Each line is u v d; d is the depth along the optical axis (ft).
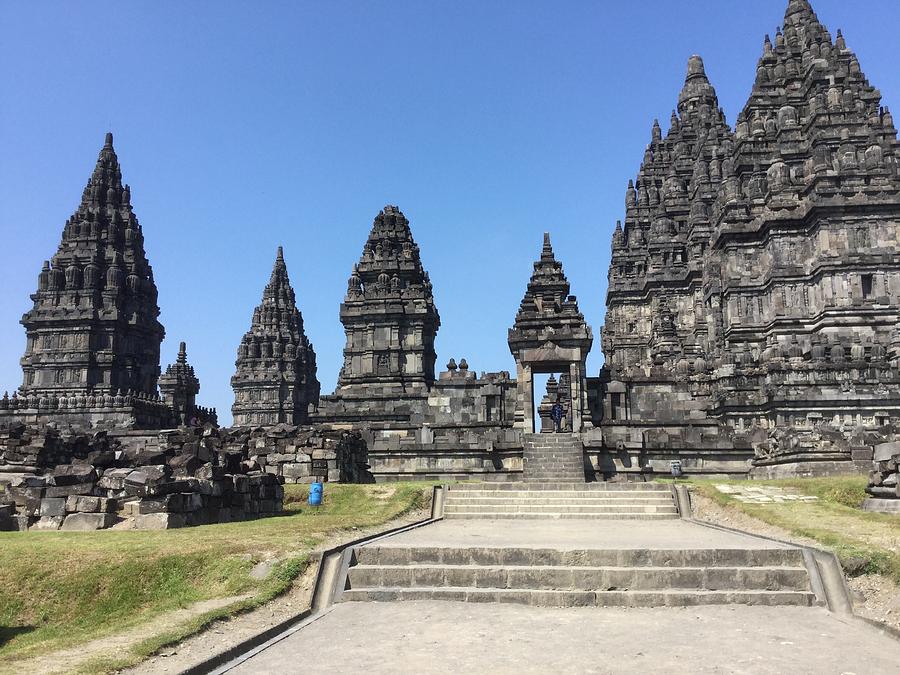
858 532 58.65
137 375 272.10
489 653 37.37
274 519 75.87
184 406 298.15
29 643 43.45
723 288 207.82
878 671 34.37
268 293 428.56
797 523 65.21
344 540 60.59
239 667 35.70
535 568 50.31
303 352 428.15
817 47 221.25
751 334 200.85
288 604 47.01
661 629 41.75
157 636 39.22
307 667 35.53
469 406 172.55
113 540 58.39
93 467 72.13
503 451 135.64
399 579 51.19
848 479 90.53
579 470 128.98
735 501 81.10
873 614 43.70
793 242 195.52
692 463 128.47
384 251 236.43
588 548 53.06
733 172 227.20
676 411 151.33
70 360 258.16
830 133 204.64
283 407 401.90
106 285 271.49
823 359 157.99
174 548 54.54
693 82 328.70
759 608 46.52
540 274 183.93
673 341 236.84
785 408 152.35
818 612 45.57
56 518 68.90
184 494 70.64
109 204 284.20
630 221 318.65
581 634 40.75
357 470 123.65
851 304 182.39
